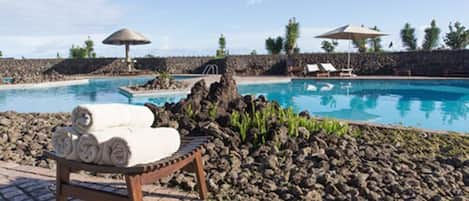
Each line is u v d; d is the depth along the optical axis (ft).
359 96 50.80
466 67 64.95
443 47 87.04
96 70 92.32
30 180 14.05
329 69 71.97
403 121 33.88
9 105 46.34
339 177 13.73
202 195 12.09
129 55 89.66
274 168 14.69
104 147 9.37
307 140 17.60
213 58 88.07
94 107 9.86
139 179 9.30
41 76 71.15
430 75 68.90
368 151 16.88
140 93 48.39
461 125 31.76
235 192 12.87
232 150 16.76
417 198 11.94
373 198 12.05
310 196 12.24
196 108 21.11
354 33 70.18
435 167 15.21
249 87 60.29
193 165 11.96
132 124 10.91
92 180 14.03
